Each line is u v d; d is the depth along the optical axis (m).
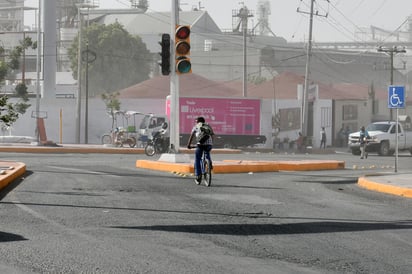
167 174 27.95
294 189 22.05
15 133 70.75
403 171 33.88
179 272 9.05
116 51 121.00
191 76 90.88
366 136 53.03
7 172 23.45
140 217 14.42
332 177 28.88
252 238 12.02
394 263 10.05
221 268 9.37
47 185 21.47
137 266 9.38
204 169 22.69
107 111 72.94
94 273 8.91
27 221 13.58
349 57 179.12
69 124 72.44
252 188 22.06
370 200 19.39
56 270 9.06
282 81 97.38
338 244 11.60
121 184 22.17
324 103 87.12
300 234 12.59
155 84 85.12
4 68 64.50
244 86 85.62
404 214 16.06
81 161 37.81
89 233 12.19
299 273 9.17
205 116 67.25
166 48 30.34
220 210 15.98
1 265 9.31
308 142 81.38
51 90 71.69
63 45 150.75
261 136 69.06
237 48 162.75
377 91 122.88
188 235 12.18
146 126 60.94
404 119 97.12
